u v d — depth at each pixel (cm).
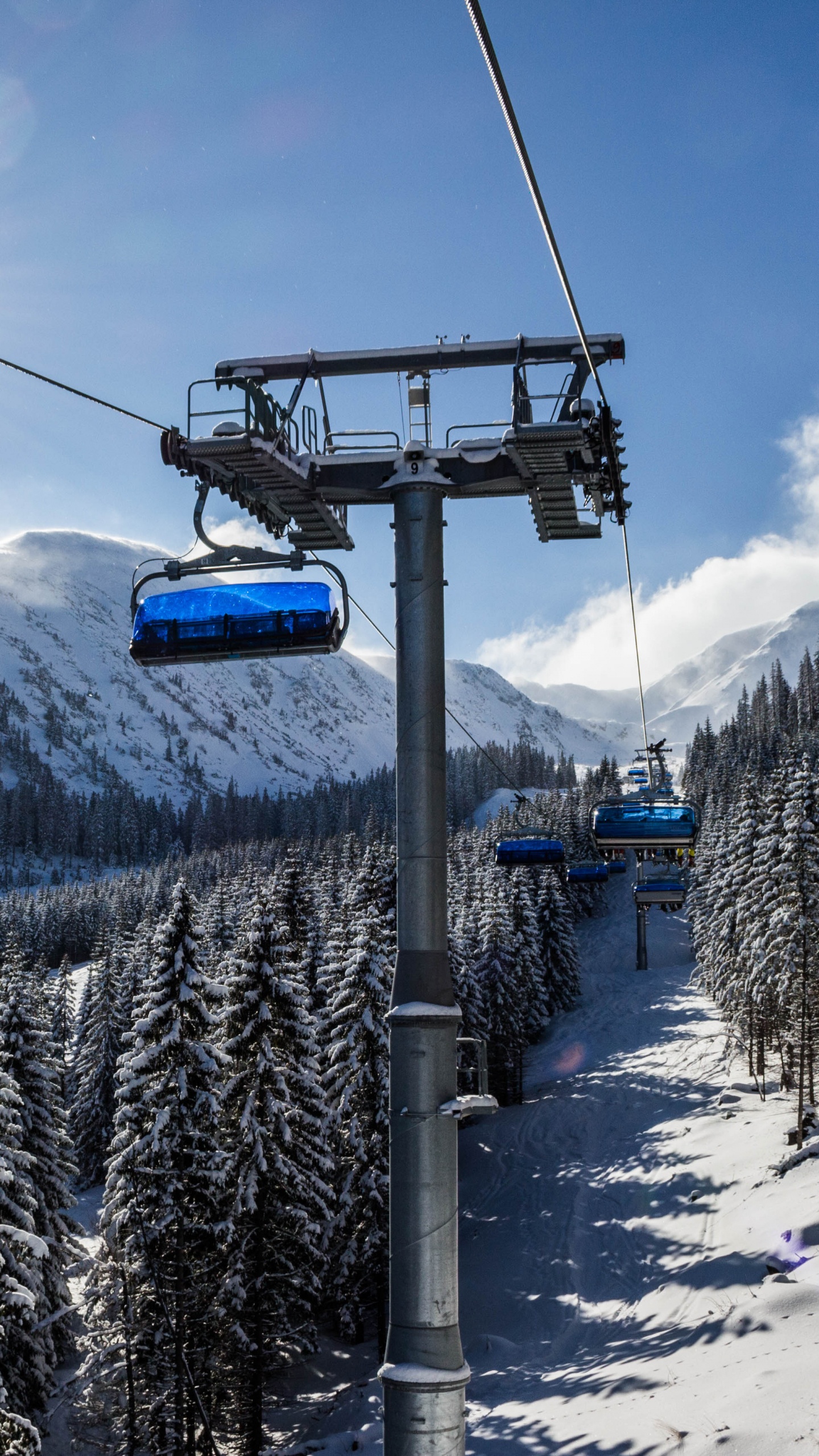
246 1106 3400
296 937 4788
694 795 14825
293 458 855
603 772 17312
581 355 883
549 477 867
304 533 943
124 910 15150
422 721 812
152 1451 3078
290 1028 3569
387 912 4700
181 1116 3228
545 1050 8256
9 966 3988
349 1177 3953
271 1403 3794
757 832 6550
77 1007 9744
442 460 859
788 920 4750
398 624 838
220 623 870
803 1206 3850
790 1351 2278
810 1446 1684
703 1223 4219
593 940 11900
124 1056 3378
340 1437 2775
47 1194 3741
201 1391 3147
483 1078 770
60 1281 3678
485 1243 4803
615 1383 2625
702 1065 6750
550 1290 4100
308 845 19000
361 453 862
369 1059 4044
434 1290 743
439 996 779
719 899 6756
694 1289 3528
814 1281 2875
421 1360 733
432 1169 751
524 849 3734
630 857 14362
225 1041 3512
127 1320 2992
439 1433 716
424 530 848
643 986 9781
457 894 8150
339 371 911
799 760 5516
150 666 875
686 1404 2144
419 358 905
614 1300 3841
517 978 7275
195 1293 3102
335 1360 4103
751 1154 4738
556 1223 4734
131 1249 3070
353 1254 3916
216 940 7612
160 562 884
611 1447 2031
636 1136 5716
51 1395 3272
